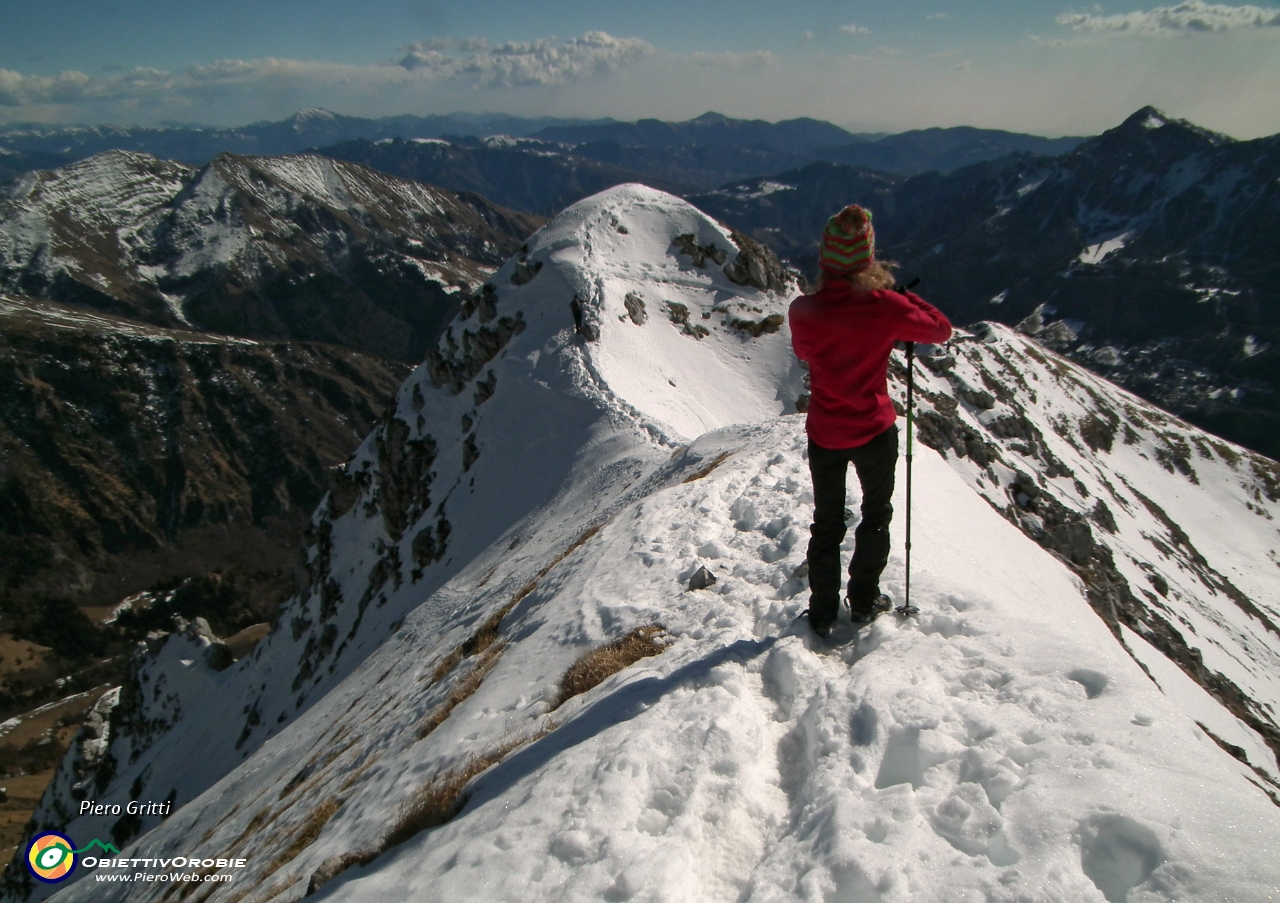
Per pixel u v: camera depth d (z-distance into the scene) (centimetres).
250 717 5891
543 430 4678
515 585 2170
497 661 1152
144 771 6234
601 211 6191
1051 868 364
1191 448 12312
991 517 1300
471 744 857
